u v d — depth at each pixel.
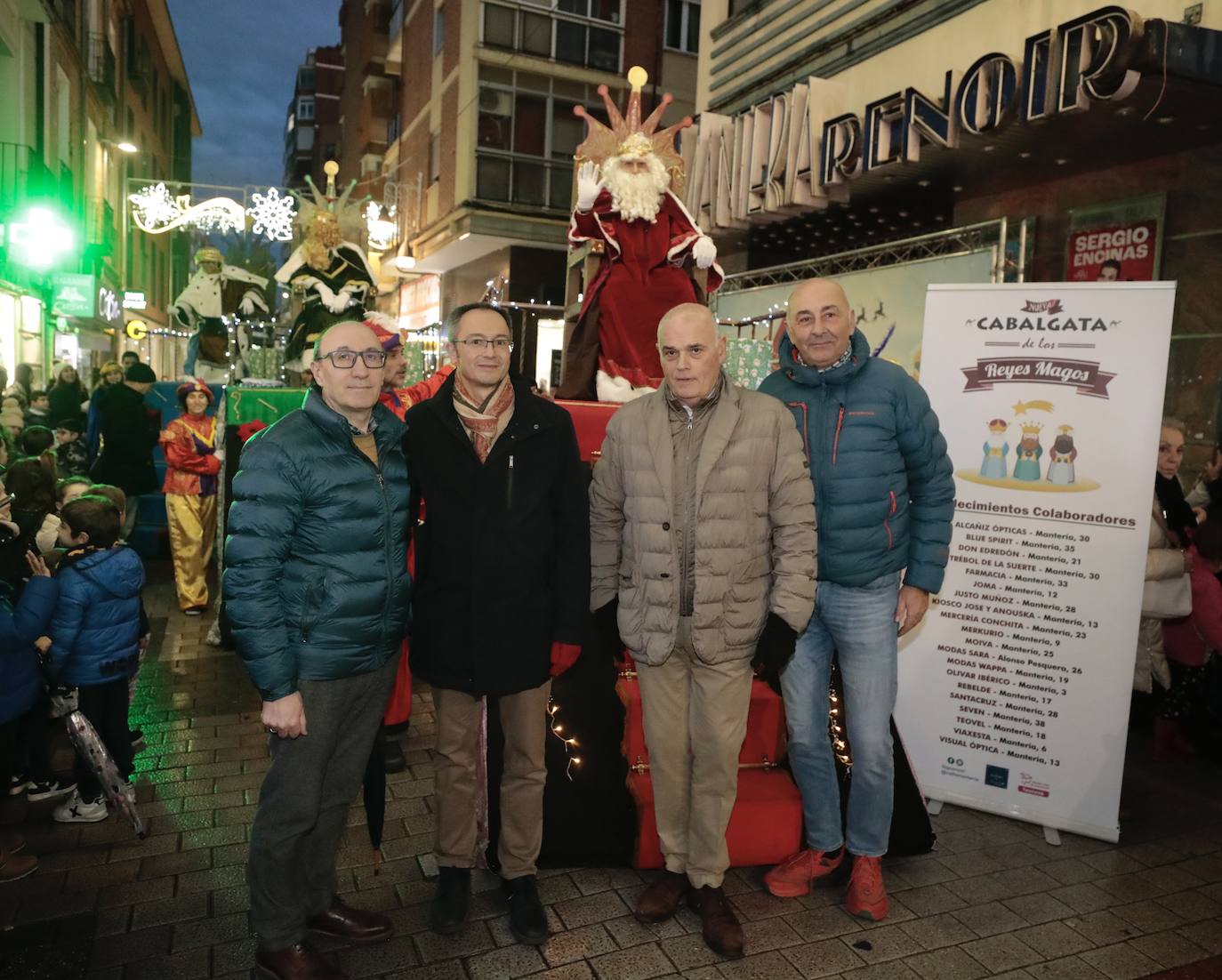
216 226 13.53
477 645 2.57
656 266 4.57
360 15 26.09
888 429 2.84
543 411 2.70
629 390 4.36
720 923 2.68
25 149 11.43
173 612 6.34
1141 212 6.11
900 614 2.99
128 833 3.29
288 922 2.42
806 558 2.66
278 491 2.27
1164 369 3.25
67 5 14.00
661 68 17.05
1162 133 5.59
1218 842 3.41
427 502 2.62
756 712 3.41
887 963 2.64
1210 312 5.68
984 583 3.54
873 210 8.16
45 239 10.64
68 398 9.46
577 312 5.05
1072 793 3.42
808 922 2.85
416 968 2.56
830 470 2.85
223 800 3.56
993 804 3.55
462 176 15.81
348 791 2.58
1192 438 5.75
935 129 6.06
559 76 16.20
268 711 2.28
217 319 7.67
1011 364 3.48
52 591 2.99
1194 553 4.05
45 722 3.46
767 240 9.45
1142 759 4.21
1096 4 5.80
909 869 3.19
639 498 2.69
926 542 2.91
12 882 2.96
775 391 3.02
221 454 5.29
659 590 2.65
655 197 4.41
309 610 2.33
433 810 3.54
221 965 2.55
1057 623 3.43
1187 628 4.11
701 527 2.62
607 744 3.22
